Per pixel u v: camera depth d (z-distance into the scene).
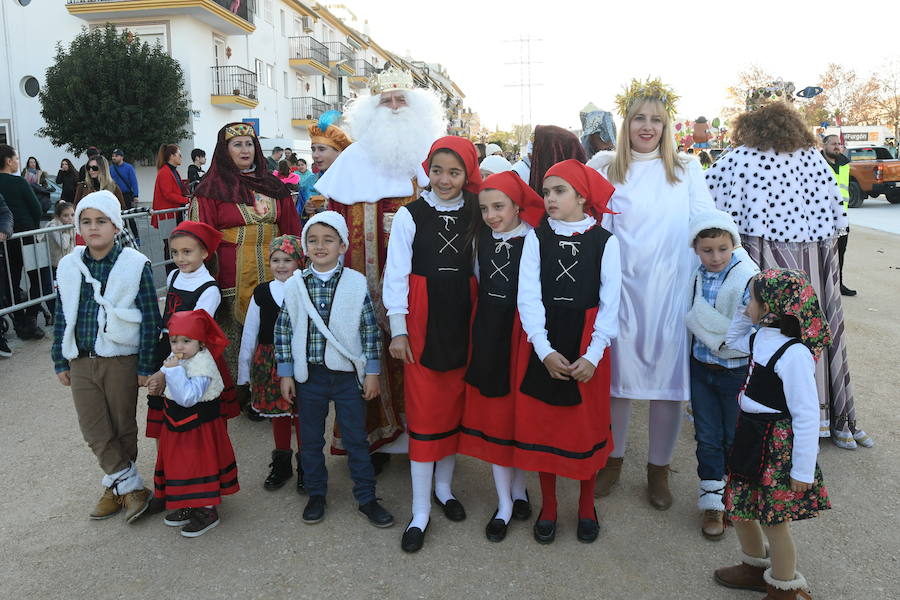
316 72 32.19
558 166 2.89
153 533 3.14
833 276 3.88
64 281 3.17
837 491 3.41
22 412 4.61
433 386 3.07
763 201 3.77
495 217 2.93
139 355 3.19
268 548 3.00
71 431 4.29
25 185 6.61
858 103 46.88
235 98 23.11
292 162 14.55
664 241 3.19
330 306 3.13
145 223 8.05
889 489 3.43
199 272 3.54
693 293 3.20
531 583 2.73
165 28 21.95
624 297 3.24
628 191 3.25
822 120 42.50
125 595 2.67
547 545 3.01
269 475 3.64
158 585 2.73
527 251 2.94
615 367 3.28
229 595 2.67
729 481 2.58
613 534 3.10
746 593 2.65
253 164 4.44
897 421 4.29
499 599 2.62
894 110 46.19
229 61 24.62
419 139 3.56
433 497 3.45
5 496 3.47
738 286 3.01
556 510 3.19
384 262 3.62
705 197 3.27
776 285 2.39
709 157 8.66
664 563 2.87
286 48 30.17
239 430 4.36
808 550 2.91
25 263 6.43
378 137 3.51
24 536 3.10
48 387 5.10
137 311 3.17
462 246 3.08
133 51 20.19
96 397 3.19
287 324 3.19
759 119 3.75
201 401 3.08
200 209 4.18
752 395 2.49
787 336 2.43
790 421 2.41
